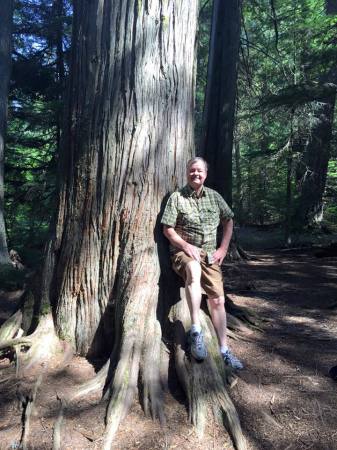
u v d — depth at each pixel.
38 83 15.17
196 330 3.38
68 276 3.99
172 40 3.88
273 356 4.07
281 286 7.48
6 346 3.84
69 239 4.02
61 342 3.92
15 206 14.44
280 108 13.05
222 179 10.59
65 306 3.98
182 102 3.99
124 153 3.83
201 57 16.30
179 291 3.88
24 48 16.08
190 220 3.61
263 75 15.89
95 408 3.16
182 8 3.91
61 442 2.88
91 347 3.88
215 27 10.42
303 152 14.45
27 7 15.41
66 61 15.12
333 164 19.70
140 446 2.85
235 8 10.32
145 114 3.82
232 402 3.20
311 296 6.66
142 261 3.76
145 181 3.83
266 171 15.78
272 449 2.85
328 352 4.23
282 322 5.24
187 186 3.68
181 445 2.86
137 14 3.78
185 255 3.60
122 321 3.62
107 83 3.85
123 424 3.04
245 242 15.11
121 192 3.85
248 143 18.69
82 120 3.97
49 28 14.84
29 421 3.09
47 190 13.73
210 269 3.68
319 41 12.59
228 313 4.89
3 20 10.14
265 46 16.16
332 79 14.27
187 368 3.37
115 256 3.85
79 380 3.54
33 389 3.37
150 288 3.72
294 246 13.84
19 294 7.32
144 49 3.79
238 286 7.42
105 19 3.86
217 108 10.52
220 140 10.53
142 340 3.53
